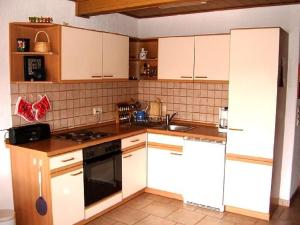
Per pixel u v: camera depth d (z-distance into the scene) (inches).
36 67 119.9
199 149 137.1
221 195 135.0
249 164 128.5
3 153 115.6
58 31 116.7
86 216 121.3
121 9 125.5
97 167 124.6
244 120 127.4
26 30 119.0
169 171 148.1
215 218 130.3
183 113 168.2
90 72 131.9
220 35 140.6
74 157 113.3
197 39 146.6
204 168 137.1
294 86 138.3
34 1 121.7
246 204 131.5
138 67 175.5
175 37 152.6
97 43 134.4
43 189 107.1
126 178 141.6
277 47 118.9
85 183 119.2
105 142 127.3
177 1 111.1
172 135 144.4
